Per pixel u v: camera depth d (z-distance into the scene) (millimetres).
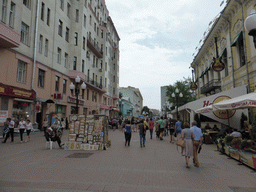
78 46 28766
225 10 17109
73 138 10523
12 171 5988
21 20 17219
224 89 19562
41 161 7414
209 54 24516
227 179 5430
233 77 16781
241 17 15180
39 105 19359
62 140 13938
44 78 21406
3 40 13977
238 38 15219
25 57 17906
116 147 11383
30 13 18891
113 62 53688
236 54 16312
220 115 14375
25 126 13047
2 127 14719
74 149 10359
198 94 31406
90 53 35938
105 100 45969
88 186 4707
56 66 23969
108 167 6586
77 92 15688
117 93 54281
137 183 4996
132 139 16094
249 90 13836
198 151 7418
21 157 8109
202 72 27469
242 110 13742
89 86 34469
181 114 37062
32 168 6363
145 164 7121
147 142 14062
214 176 5711
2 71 15141
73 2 29000
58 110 24375
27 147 10742
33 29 19281
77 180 5156
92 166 6703
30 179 5215
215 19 19328
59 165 6809
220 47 20203
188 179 5395
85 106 32938
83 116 10703
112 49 52656
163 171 6188
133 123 25906
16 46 15227
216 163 7453
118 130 28266
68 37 27859
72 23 28609
